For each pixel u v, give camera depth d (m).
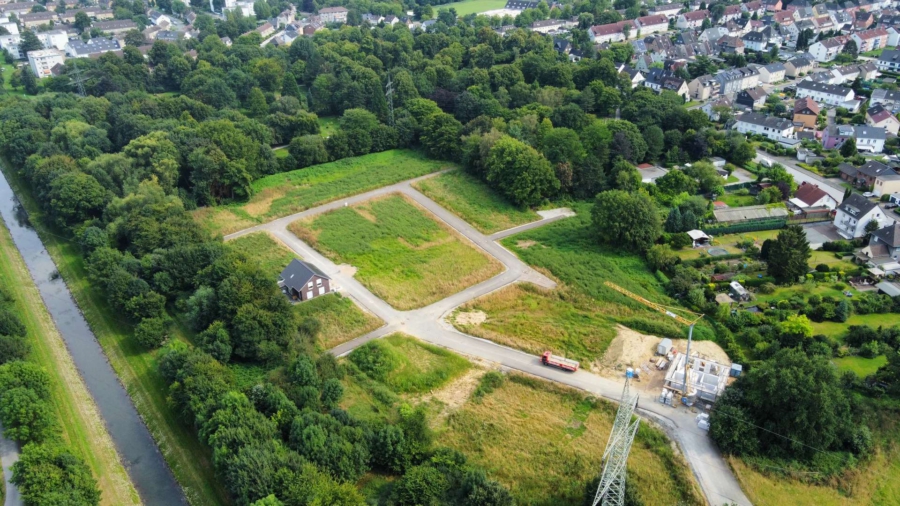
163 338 112.19
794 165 177.88
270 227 149.62
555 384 99.88
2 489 83.38
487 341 110.88
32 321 122.19
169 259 122.38
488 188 165.50
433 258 136.12
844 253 131.75
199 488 85.81
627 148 168.62
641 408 94.38
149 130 181.12
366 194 164.50
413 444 84.75
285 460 78.62
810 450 85.62
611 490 73.69
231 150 164.50
